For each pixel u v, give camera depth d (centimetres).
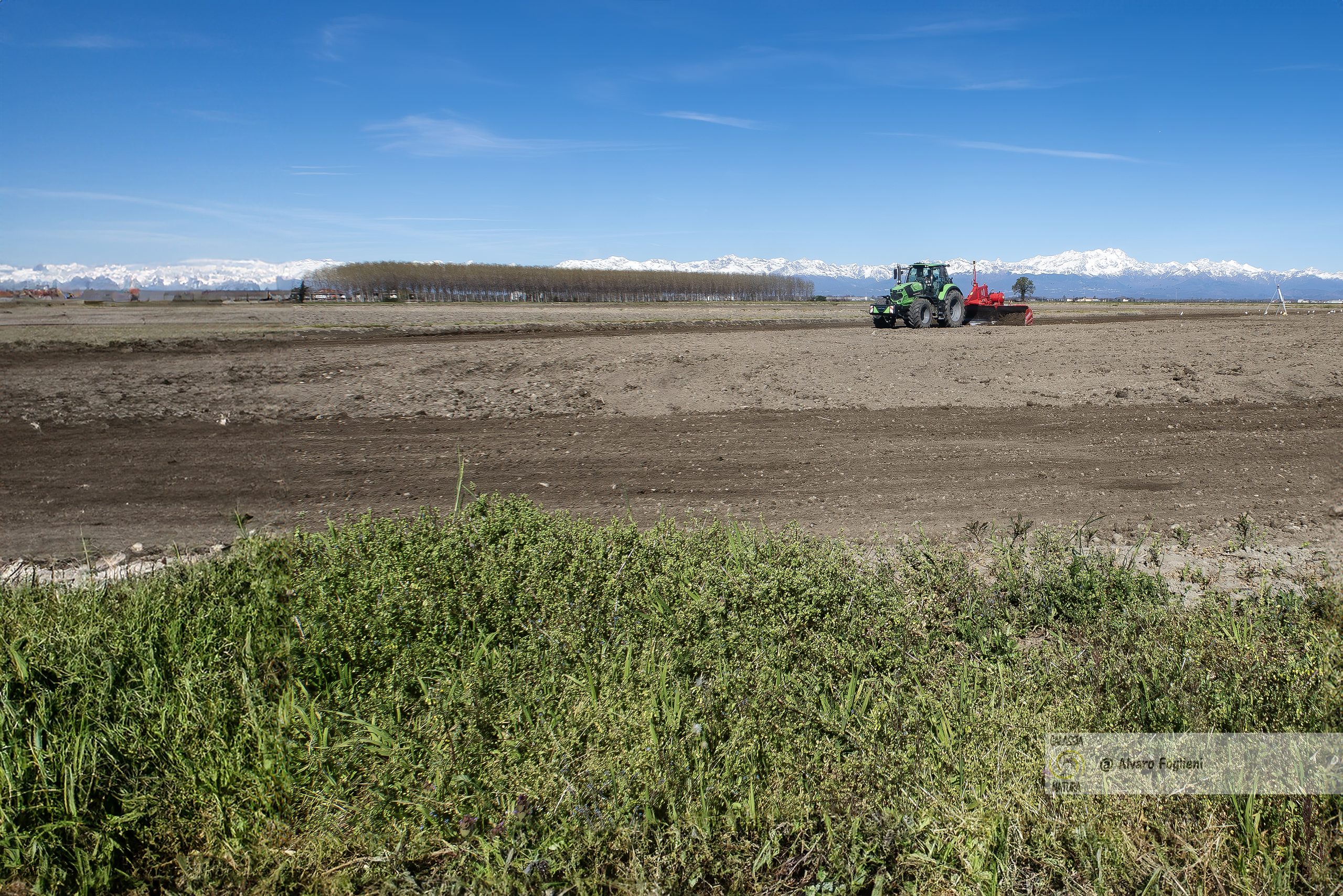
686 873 291
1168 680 383
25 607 491
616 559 534
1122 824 311
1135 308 6638
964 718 367
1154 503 807
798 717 368
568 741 349
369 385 1560
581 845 297
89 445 1096
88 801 336
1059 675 405
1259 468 941
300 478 941
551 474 962
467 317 4078
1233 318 3684
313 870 313
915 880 298
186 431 1198
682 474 957
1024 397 1441
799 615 449
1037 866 303
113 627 461
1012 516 767
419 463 1014
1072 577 529
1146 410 1329
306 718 378
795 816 316
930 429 1198
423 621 453
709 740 360
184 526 766
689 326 3256
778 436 1162
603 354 1920
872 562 614
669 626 449
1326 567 586
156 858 326
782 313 5191
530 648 426
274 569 544
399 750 353
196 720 378
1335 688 361
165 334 2506
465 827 314
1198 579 577
